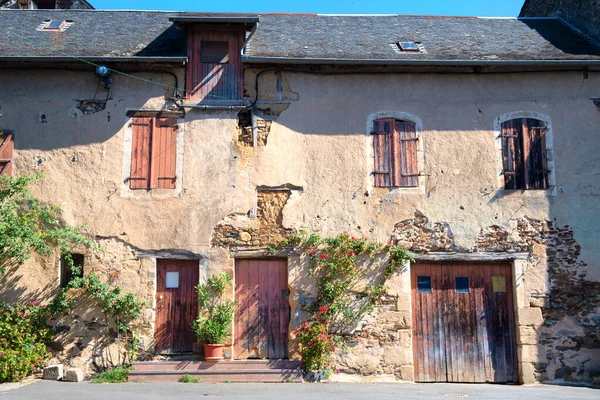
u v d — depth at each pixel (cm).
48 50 938
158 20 1116
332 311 862
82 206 891
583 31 1089
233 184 905
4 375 784
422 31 1082
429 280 905
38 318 854
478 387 820
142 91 928
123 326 860
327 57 929
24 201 880
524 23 1145
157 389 738
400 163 921
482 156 924
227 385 779
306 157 918
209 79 936
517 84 948
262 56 913
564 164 923
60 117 916
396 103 938
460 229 903
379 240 897
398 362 864
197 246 888
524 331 878
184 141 917
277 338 879
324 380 835
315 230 896
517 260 896
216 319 852
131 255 884
